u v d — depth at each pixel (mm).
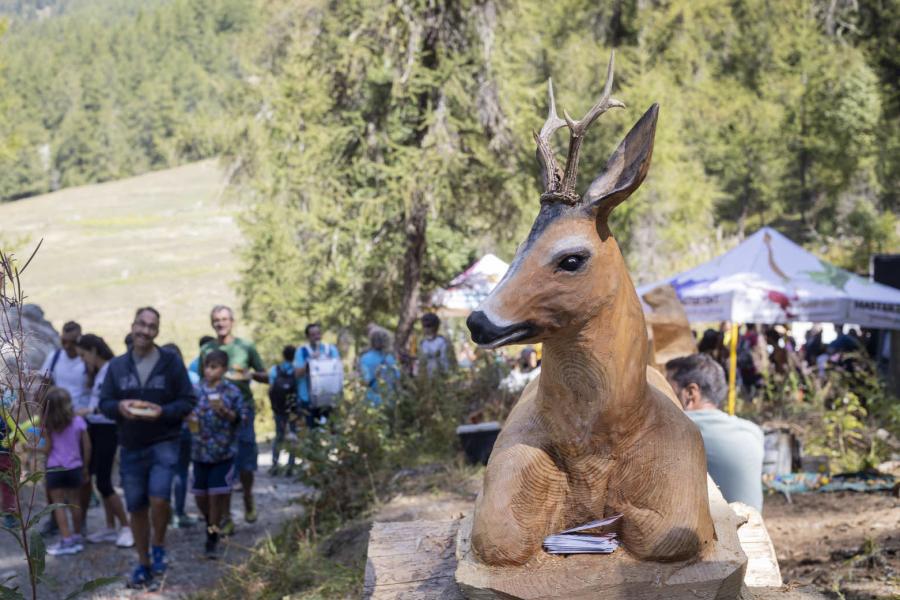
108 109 118625
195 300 47000
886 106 35031
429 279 19922
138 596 7449
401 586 4074
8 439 3924
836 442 9414
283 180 18609
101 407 7668
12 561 8391
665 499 3279
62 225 72562
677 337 7277
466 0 16641
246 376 9867
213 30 150500
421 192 16891
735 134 36812
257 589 6875
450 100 17016
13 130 11164
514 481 3361
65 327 9656
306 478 8875
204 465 8570
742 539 4527
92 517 10117
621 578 3227
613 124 24594
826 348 15570
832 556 6156
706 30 31500
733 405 11672
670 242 26484
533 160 18203
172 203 84812
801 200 41312
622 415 3271
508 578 3293
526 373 10492
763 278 12047
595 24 29297
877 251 30375
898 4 34781
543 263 3121
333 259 18203
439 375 10539
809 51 36188
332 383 11328
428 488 8062
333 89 17719
